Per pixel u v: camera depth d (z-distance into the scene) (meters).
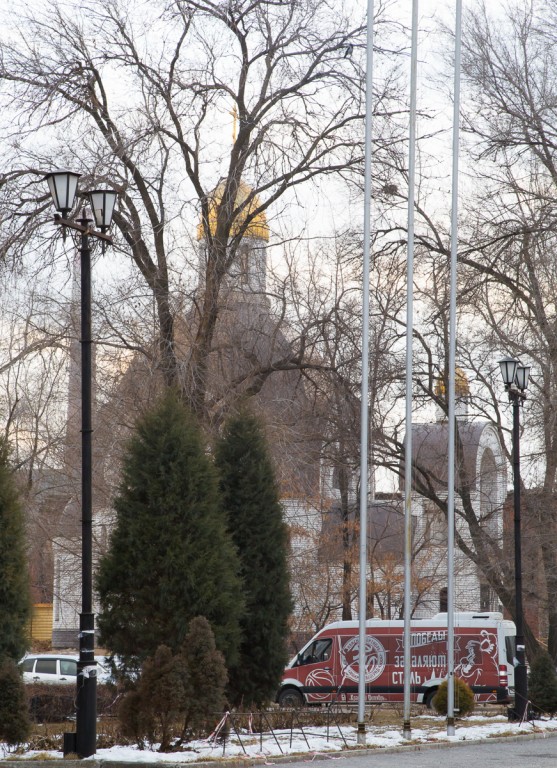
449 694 65.75
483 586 154.88
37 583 127.94
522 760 51.62
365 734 58.84
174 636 55.09
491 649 92.75
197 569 55.38
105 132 82.12
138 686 51.41
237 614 56.91
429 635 93.56
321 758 52.16
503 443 105.62
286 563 67.00
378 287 98.50
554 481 101.69
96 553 96.19
